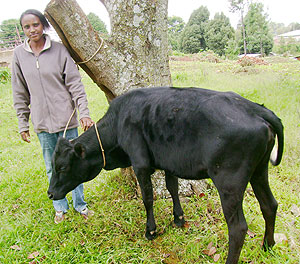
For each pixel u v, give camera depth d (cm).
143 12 292
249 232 271
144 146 247
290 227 269
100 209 332
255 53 4072
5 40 2825
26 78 278
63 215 331
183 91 228
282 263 230
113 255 261
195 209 314
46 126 290
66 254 269
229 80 1030
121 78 303
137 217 316
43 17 270
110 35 312
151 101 238
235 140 195
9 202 370
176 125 218
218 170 205
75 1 276
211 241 264
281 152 214
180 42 4500
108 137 268
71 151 261
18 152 536
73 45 287
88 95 923
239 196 205
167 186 285
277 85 795
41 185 404
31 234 306
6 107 866
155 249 270
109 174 411
